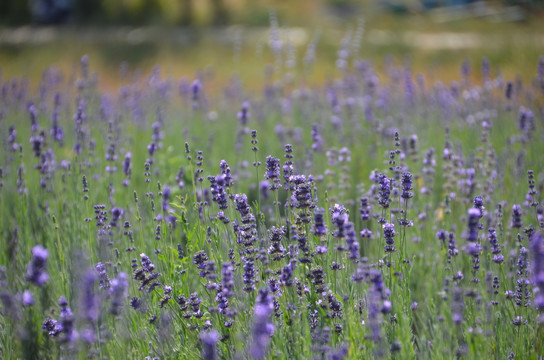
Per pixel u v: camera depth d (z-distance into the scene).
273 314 3.34
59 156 6.41
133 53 25.02
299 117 9.27
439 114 8.63
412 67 19.73
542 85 8.70
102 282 3.53
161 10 31.31
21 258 4.45
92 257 4.10
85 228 4.68
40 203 5.21
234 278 3.56
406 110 9.12
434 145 7.10
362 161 6.97
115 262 4.04
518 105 8.56
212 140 7.46
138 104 9.45
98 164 6.21
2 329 3.61
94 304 2.71
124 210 4.81
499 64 18.45
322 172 6.28
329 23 26.44
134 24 31.12
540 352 3.42
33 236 4.92
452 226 4.89
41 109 8.59
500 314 3.65
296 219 3.82
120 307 3.31
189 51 24.38
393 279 3.82
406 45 21.89
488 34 23.19
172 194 5.56
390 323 3.46
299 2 29.50
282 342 3.24
